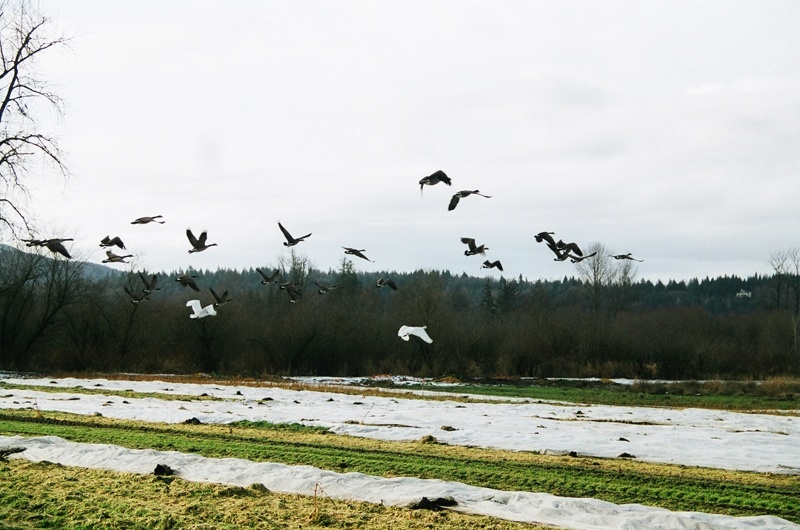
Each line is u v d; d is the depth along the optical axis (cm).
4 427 2555
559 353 8050
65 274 7356
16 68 4119
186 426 2781
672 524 1425
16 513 1336
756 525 1424
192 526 1287
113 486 1611
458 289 14812
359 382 6469
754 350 8156
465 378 7144
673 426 3234
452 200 1833
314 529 1314
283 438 2517
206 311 2658
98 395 4072
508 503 1567
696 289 17262
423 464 2045
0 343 7206
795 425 3391
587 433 2828
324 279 11975
